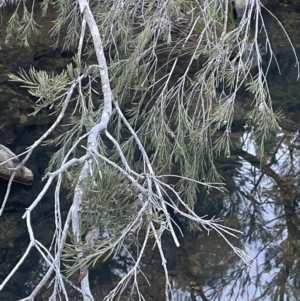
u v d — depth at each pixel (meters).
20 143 4.00
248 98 4.43
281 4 6.08
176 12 3.01
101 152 2.35
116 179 1.87
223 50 2.68
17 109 4.36
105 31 2.91
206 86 2.77
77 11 3.54
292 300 2.88
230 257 3.17
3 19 5.57
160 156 2.83
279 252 3.21
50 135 4.06
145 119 3.02
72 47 5.06
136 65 2.80
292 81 4.81
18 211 3.47
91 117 2.28
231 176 3.76
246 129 4.16
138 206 1.79
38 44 5.20
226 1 2.70
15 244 3.23
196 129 2.80
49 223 3.38
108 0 3.18
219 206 3.53
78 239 1.57
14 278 2.98
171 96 3.16
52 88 1.92
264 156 3.94
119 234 1.68
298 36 5.44
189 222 3.38
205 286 2.98
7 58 5.01
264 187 3.68
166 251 3.20
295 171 3.82
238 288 2.97
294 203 3.57
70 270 1.55
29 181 3.66
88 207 1.64
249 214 3.47
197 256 3.18
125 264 3.09
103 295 2.87
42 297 2.86
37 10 5.74
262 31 5.48
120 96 3.02
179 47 3.86
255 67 4.79
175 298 2.88
